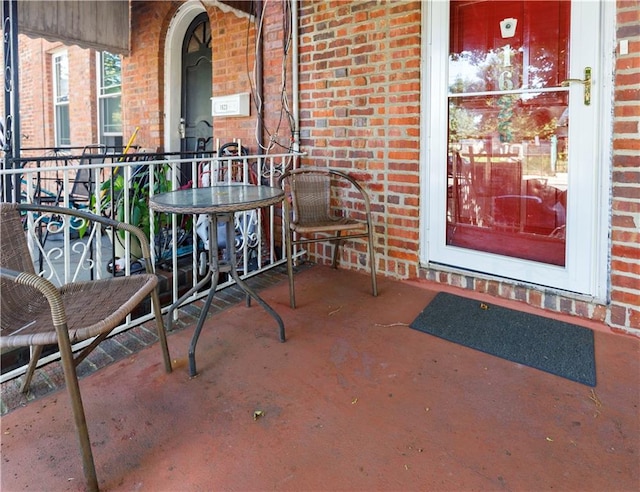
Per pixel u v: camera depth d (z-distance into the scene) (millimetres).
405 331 2279
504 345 2111
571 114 2297
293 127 3471
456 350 2076
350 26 3047
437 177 2822
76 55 6434
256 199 1998
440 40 2701
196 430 1519
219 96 4336
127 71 5344
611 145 2166
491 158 2627
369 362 1973
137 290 1651
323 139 3316
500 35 2510
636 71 2051
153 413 1607
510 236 2602
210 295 2100
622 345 2092
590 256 2291
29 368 1714
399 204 2973
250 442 1458
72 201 3658
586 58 2213
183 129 5145
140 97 5242
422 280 2941
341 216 3277
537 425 1534
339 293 2828
